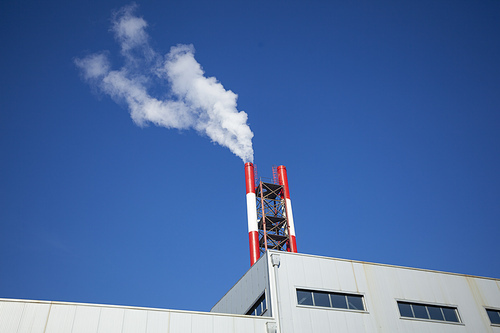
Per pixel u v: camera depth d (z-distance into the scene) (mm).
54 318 25250
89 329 25562
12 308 24828
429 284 35875
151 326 26891
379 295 33594
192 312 28297
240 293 36844
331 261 34094
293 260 33062
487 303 36750
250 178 64750
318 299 31812
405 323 32781
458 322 34750
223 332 28172
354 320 31438
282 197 65375
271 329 28812
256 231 59344
